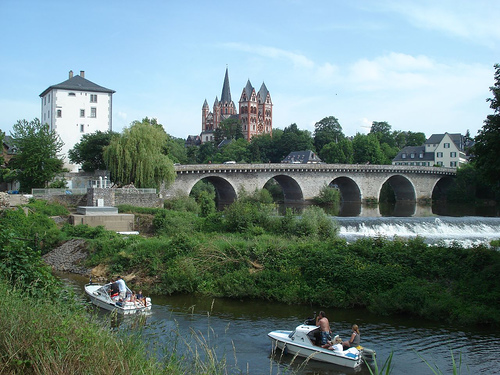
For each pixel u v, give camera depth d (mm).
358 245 30641
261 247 31422
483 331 21984
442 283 27094
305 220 38625
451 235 48719
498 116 29797
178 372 10953
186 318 23531
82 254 35469
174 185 72875
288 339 19000
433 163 132625
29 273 15336
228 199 88062
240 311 25078
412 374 17234
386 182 107062
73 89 77812
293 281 28062
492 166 30219
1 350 9516
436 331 21953
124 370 9562
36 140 56406
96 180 56438
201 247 31969
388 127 174875
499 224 52562
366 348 19016
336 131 172125
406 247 30375
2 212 40219
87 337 10383
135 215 46312
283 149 159875
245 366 17500
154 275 30828
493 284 25781
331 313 24922
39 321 10633
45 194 49719
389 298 25188
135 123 60094
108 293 24688
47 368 9000
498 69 30125
